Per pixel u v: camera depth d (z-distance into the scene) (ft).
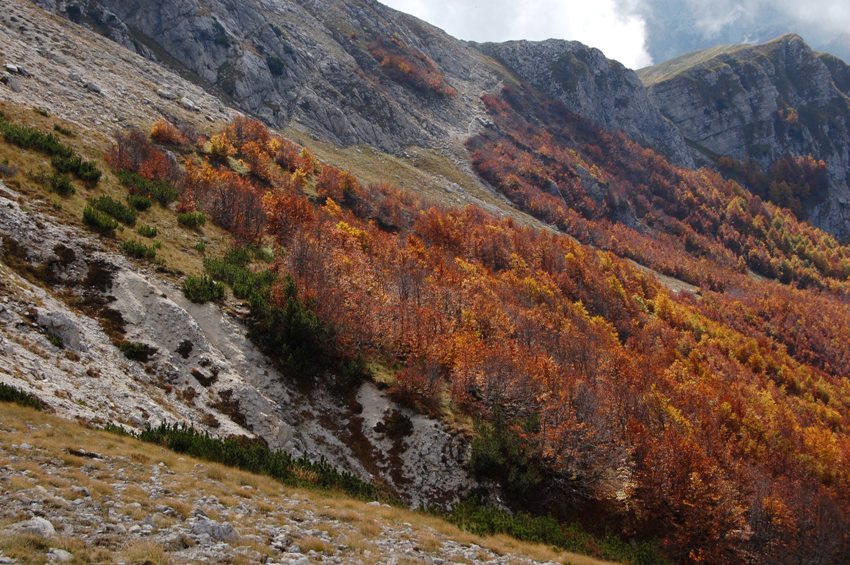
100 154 215.92
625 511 156.97
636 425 187.11
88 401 101.04
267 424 135.54
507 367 174.91
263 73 468.34
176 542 53.83
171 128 278.67
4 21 282.56
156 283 152.87
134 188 199.62
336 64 571.69
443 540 88.89
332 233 240.53
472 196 504.43
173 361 134.41
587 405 178.50
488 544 95.50
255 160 297.74
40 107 222.07
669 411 221.66
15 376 92.27
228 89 436.76
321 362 161.68
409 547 77.15
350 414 154.51
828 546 185.16
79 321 126.11
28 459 67.51
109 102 272.10
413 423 155.43
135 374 124.36
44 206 155.84
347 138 494.18
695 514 157.58
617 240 591.37
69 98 249.55
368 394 159.84
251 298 163.84
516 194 563.07
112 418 100.58
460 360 175.01
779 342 497.46
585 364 237.66
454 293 228.84
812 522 190.08
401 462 147.64
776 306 545.85
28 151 180.55
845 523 193.98
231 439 119.03
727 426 262.06
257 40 503.20
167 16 440.86
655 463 167.84
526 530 114.52
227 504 73.56
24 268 131.13
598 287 395.96
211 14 472.03
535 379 176.55
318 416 150.10
